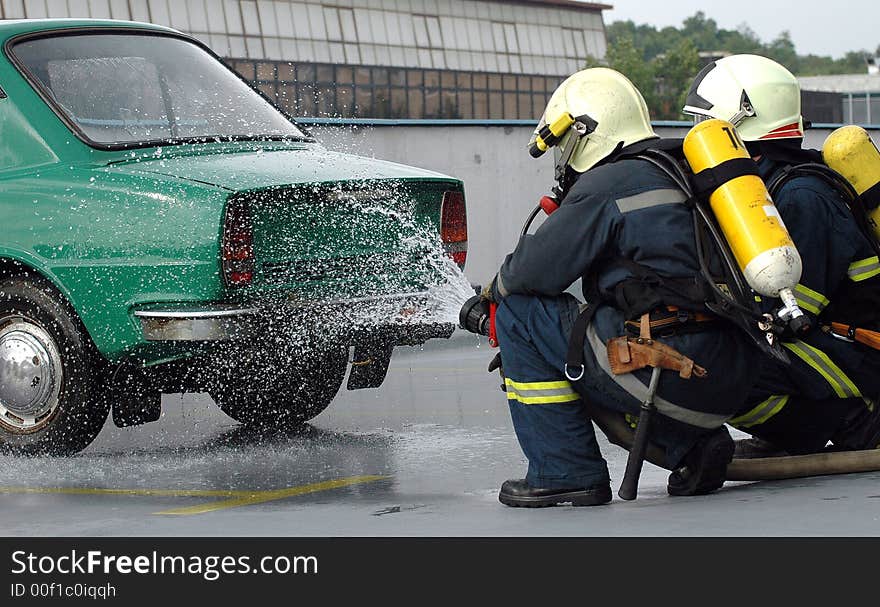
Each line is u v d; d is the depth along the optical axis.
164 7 104.00
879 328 7.76
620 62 168.38
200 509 8.21
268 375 10.47
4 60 10.73
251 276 9.78
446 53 131.75
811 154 7.89
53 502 8.59
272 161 10.58
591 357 6.95
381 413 12.78
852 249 7.61
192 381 10.43
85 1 96.00
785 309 6.60
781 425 8.00
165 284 9.78
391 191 10.61
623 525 6.57
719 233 6.77
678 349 6.80
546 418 7.23
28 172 10.45
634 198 6.83
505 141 25.47
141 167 10.26
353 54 121.94
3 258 10.41
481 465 9.73
